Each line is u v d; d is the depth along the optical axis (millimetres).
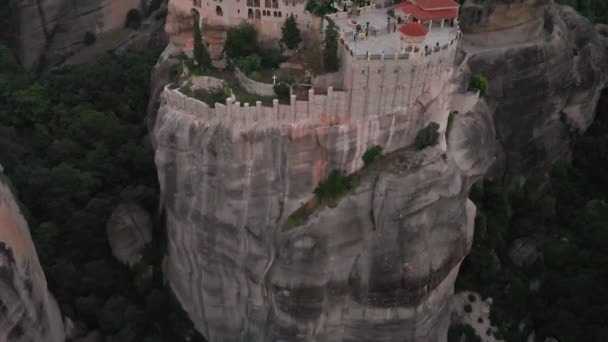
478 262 65875
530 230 72750
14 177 67812
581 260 67812
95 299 59812
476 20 71562
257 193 50031
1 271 39531
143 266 62438
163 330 60031
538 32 74812
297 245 48750
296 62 54562
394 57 47250
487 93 69875
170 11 64625
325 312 51844
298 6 56344
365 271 50500
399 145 52156
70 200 66438
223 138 48594
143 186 65250
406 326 52938
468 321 64188
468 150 58312
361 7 57812
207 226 51906
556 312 63375
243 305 55344
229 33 56969
